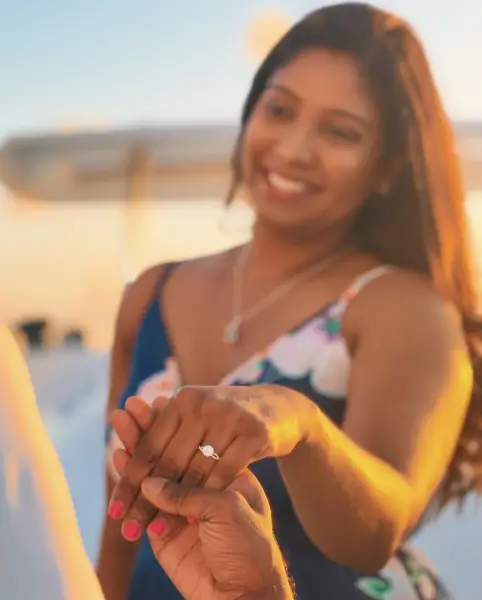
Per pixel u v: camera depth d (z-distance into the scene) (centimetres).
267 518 57
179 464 59
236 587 57
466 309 105
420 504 80
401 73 103
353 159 103
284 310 103
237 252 116
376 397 88
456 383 89
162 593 94
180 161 181
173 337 110
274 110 108
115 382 124
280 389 64
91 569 43
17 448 42
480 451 106
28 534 41
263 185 108
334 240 106
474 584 130
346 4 106
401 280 99
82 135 187
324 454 66
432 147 105
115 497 61
